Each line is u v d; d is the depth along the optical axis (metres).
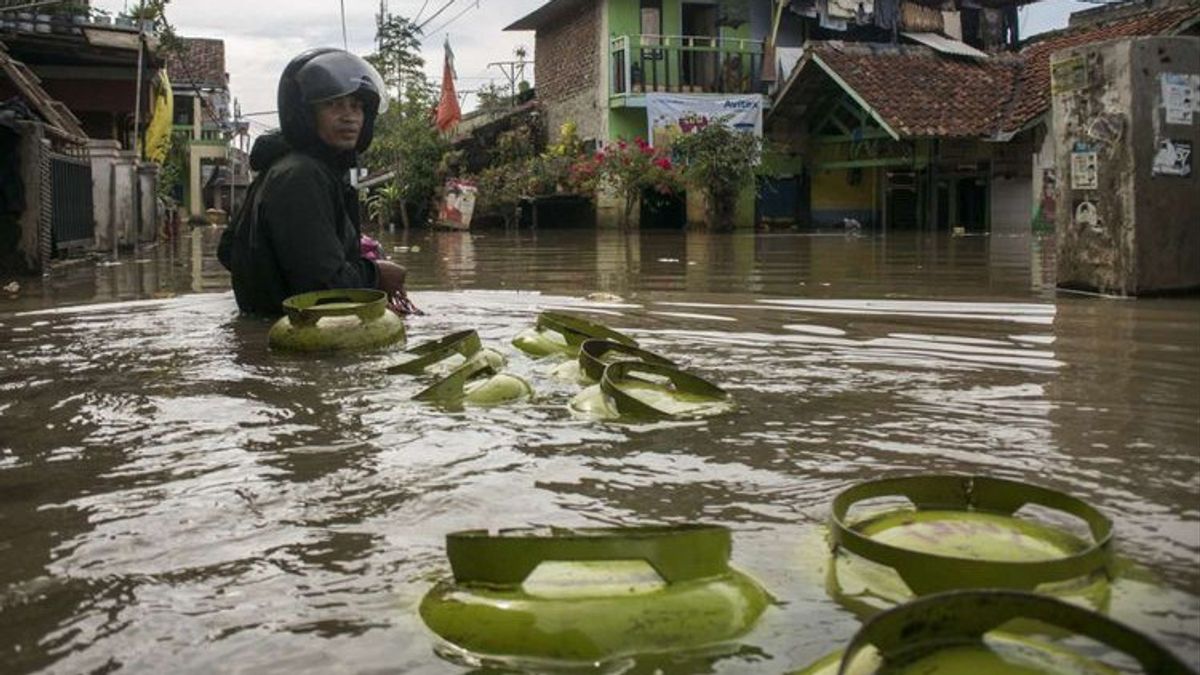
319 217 5.03
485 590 1.45
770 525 1.88
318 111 5.17
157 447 2.55
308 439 2.59
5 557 1.77
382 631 1.43
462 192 22.52
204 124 41.16
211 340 4.52
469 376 3.24
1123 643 1.12
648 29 22.00
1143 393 3.14
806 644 1.35
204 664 1.35
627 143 21.16
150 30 19.52
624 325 4.93
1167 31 15.98
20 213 8.56
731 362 3.79
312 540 1.83
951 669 1.16
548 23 24.94
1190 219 5.96
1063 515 1.88
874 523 1.74
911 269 8.67
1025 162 18.12
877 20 21.80
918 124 17.67
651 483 2.17
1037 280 7.34
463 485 2.16
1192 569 1.62
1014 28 23.36
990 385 3.30
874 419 2.79
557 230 21.70
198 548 1.80
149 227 15.73
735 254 11.38
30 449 2.55
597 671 1.29
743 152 19.67
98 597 1.59
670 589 1.43
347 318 4.11
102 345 4.39
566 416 2.82
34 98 11.67
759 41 22.00
